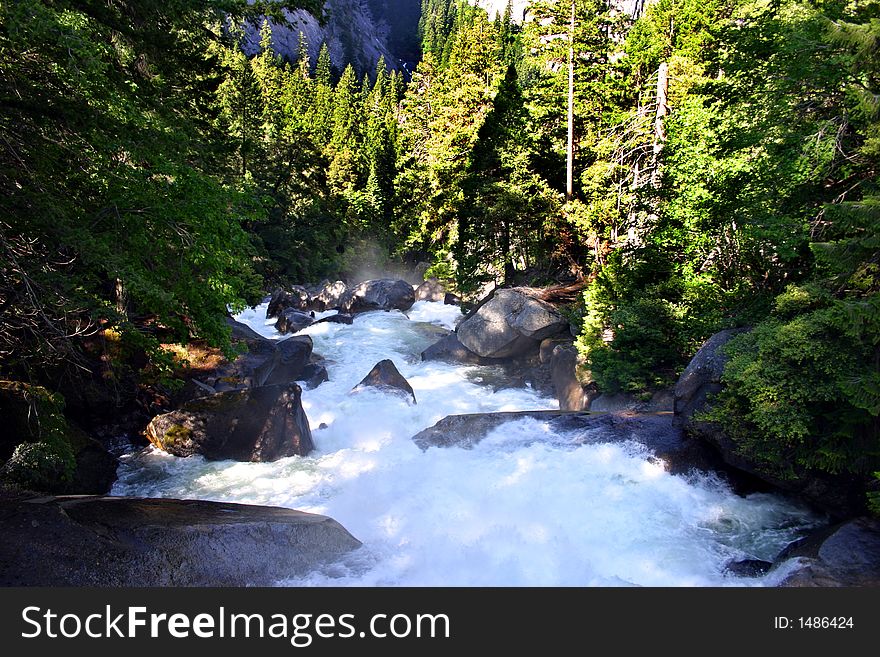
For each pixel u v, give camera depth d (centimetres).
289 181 5669
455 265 3969
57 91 939
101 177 962
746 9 1778
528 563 839
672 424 1240
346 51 16500
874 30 947
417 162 6044
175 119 1234
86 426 1405
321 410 1634
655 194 2209
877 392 803
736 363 1031
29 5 668
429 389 2033
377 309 3403
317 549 814
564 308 2319
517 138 3322
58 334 1049
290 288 4409
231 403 1377
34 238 942
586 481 1105
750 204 1409
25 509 766
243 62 5312
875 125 984
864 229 889
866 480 919
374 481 1158
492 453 1255
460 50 4747
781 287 1389
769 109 1356
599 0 3172
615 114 3095
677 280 1753
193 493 1140
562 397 1908
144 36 1109
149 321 1670
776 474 997
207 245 994
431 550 875
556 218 2888
